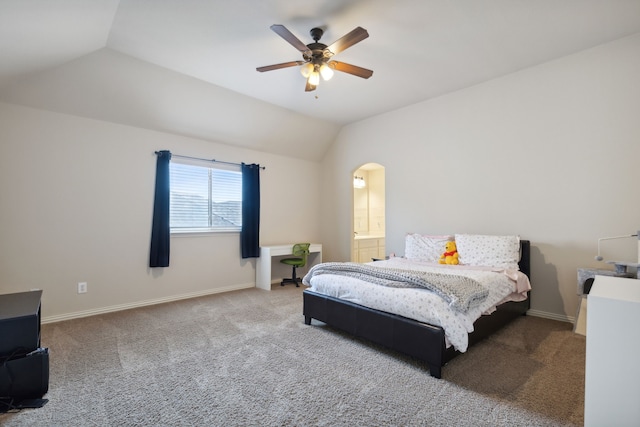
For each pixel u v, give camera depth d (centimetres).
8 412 169
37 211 315
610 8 240
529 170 345
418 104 439
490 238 343
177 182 421
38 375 182
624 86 289
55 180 325
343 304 270
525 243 338
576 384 198
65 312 329
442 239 386
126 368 219
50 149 323
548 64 330
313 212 582
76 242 337
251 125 455
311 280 311
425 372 214
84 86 318
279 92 397
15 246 304
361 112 477
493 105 369
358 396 184
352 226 539
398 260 394
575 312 316
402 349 223
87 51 285
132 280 375
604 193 300
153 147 394
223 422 160
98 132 353
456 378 205
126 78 329
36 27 209
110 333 287
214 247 450
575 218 316
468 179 392
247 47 292
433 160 424
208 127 427
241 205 482
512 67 341
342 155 549
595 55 303
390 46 293
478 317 231
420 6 234
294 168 552
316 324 313
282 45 288
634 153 285
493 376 208
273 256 521
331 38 277
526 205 347
